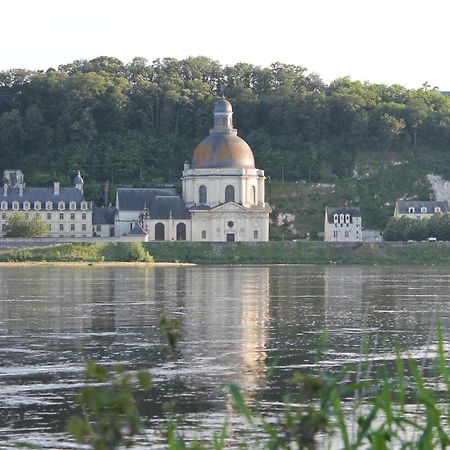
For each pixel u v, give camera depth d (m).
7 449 128.75
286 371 186.62
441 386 160.88
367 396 152.62
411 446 66.81
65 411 151.00
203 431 135.12
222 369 189.25
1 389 168.25
